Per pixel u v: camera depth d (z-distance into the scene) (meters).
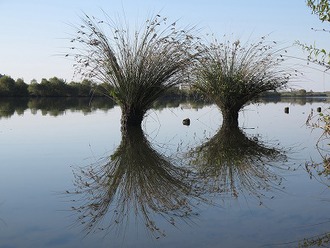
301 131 8.55
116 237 2.46
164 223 2.71
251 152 5.68
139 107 7.96
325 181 3.88
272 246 2.29
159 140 6.81
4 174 4.14
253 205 3.11
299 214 2.88
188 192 3.50
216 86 9.38
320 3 4.46
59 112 13.46
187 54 7.90
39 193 3.43
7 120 10.11
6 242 2.38
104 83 8.01
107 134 7.52
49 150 5.67
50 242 2.38
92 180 3.89
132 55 7.73
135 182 3.83
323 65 4.60
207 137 7.32
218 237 2.45
